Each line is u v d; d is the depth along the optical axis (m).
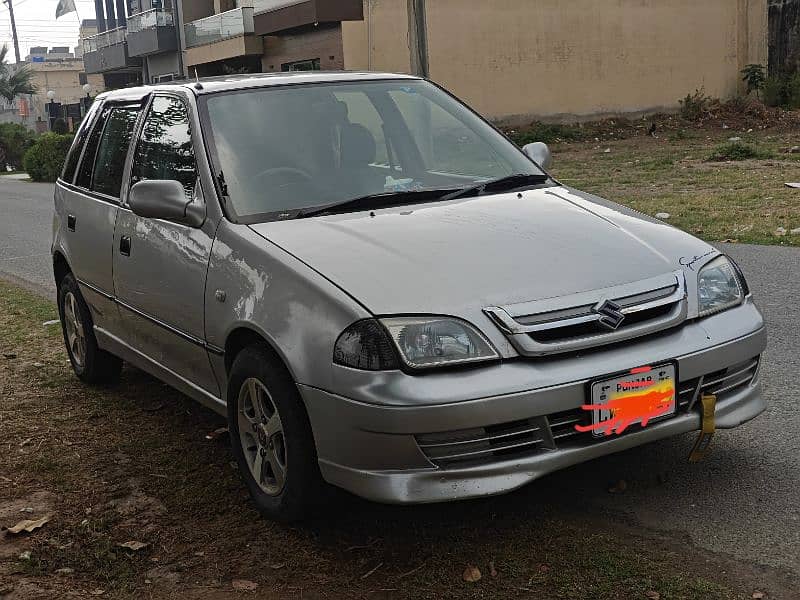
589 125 26.42
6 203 21.55
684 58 27.38
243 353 3.84
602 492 3.98
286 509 3.73
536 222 3.99
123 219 5.01
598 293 3.50
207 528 3.92
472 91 25.06
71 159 6.16
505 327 3.34
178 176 4.54
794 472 4.04
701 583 3.19
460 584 3.31
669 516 3.72
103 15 44.69
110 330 5.46
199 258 4.18
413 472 3.31
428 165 4.79
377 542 3.67
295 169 4.38
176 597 3.39
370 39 24.58
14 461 4.80
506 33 25.17
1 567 3.68
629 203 12.71
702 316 3.72
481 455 3.35
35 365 6.59
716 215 11.16
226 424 5.21
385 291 3.42
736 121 26.14
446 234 3.82
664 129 25.70
